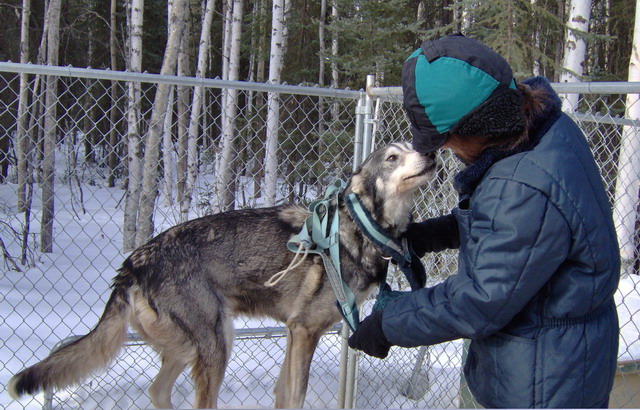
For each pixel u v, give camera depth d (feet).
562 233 4.73
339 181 10.03
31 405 10.57
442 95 4.93
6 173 45.52
